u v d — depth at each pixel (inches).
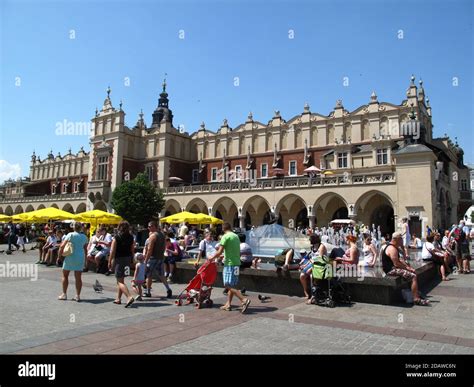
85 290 477.1
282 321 324.5
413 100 1681.8
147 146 2407.7
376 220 1702.8
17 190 3417.8
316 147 1926.7
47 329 290.7
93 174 2431.1
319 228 1662.2
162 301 415.8
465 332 291.4
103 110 2460.6
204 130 2433.6
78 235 407.5
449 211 1822.1
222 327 303.3
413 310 372.2
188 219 1214.9
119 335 277.3
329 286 393.7
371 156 1665.8
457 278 609.6
